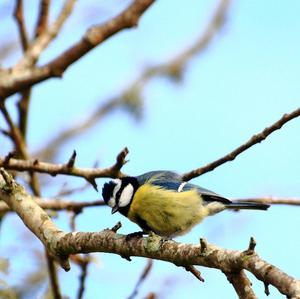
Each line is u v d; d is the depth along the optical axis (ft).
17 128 40.09
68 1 38.34
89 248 26.00
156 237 24.59
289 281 19.07
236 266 20.90
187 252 22.95
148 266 33.55
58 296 33.83
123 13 33.94
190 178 34.09
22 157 38.78
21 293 33.45
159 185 35.78
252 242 20.62
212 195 36.35
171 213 35.40
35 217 27.66
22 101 40.42
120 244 25.31
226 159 32.63
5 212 37.40
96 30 34.24
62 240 26.30
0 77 35.24
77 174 35.09
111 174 34.73
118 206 36.24
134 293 33.30
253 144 31.48
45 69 35.04
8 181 28.68
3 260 32.32
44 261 35.45
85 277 33.22
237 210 36.76
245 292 21.01
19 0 38.50
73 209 37.91
